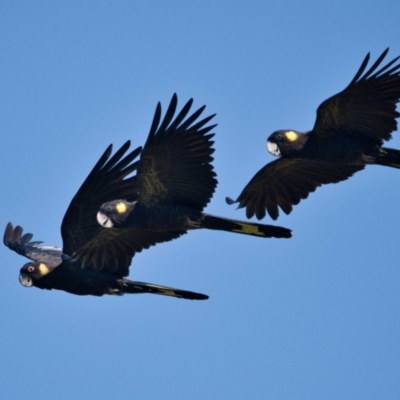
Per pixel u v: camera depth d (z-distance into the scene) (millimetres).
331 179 21109
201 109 18797
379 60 19375
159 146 18875
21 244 22188
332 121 20203
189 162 19000
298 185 21312
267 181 21375
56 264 21047
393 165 20297
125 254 20406
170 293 20469
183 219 19375
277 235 19453
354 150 20188
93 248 20297
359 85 19594
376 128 20078
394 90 19719
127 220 19516
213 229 19500
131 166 20516
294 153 20672
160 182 19234
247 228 19547
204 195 19281
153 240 20297
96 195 20406
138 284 20516
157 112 18719
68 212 20438
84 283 20625
